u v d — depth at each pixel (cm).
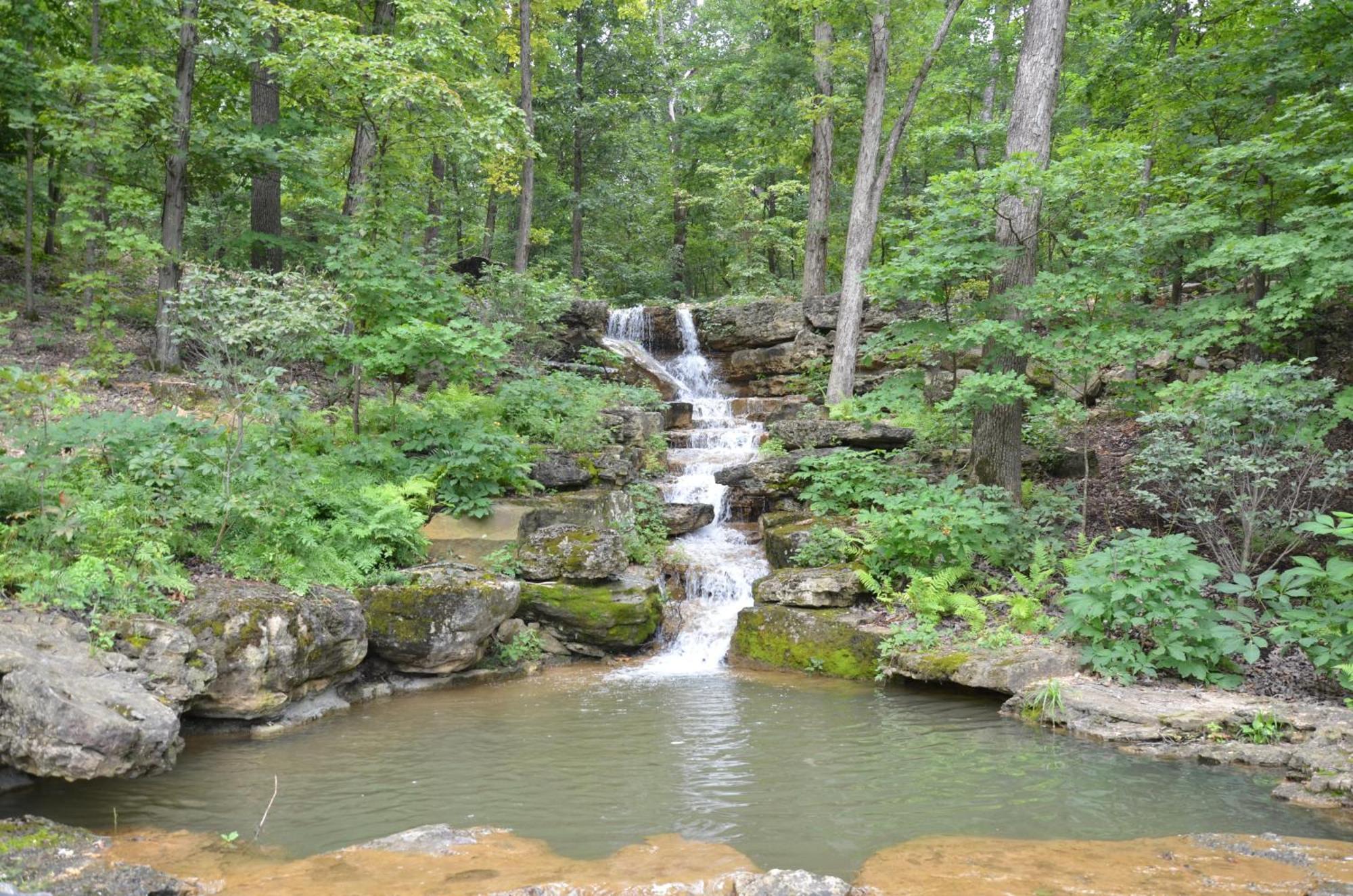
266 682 770
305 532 921
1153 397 1212
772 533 1224
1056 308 1105
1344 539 952
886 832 548
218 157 1458
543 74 2686
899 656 942
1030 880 469
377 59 1130
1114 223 1109
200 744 741
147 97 1256
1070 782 644
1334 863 489
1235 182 1217
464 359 1149
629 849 517
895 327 1231
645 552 1209
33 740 567
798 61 2342
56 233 1797
